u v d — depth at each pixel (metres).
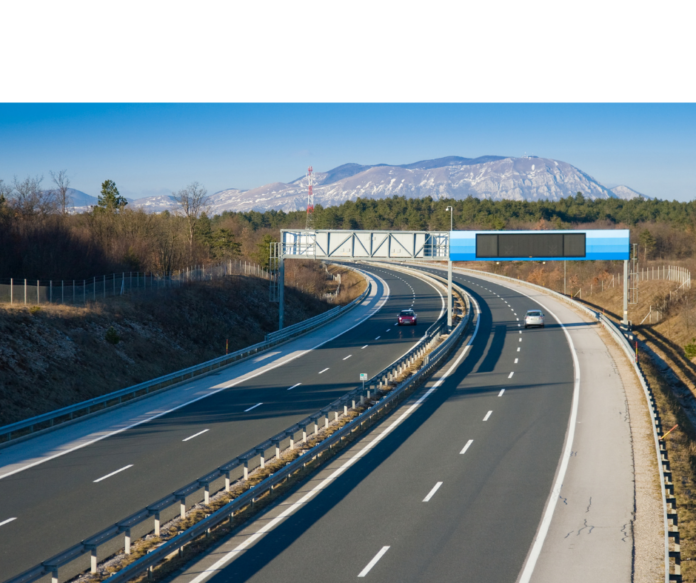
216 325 58.09
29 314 40.53
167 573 14.71
